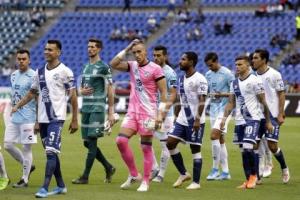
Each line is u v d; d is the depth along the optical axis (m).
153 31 124.75
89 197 32.91
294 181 40.72
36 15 131.38
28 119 36.84
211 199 33.09
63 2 136.38
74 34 128.62
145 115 34.94
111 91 38.75
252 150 37.25
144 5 132.12
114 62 35.03
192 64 36.91
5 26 131.00
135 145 59.44
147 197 33.19
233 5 128.12
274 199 33.44
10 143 37.62
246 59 37.47
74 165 46.56
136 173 36.00
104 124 38.69
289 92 99.25
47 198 32.44
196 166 36.78
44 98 33.62
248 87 37.34
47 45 33.62
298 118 87.81
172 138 36.91
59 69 33.66
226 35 121.25
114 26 128.62
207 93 39.66
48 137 33.25
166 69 39.06
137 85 35.03
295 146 59.59
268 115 37.72
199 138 36.69
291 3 123.81
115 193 34.38
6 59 125.06
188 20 125.44
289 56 111.38
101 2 135.12
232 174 43.78
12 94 37.44
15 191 35.00
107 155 52.59
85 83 39.06
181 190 36.09
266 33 119.75
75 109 34.00
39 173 42.69
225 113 38.94
